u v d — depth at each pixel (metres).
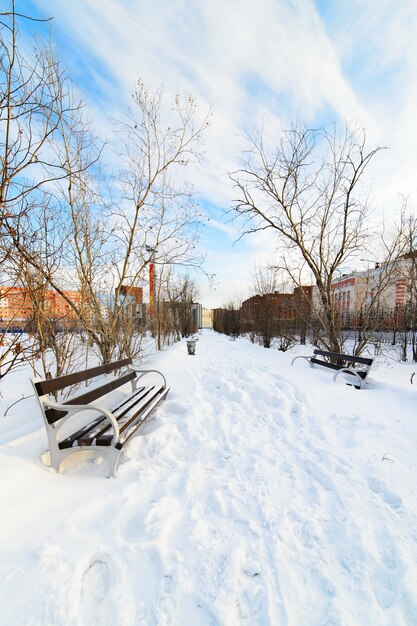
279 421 3.81
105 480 2.36
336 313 7.78
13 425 3.27
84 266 5.29
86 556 1.52
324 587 1.46
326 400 4.44
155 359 8.51
